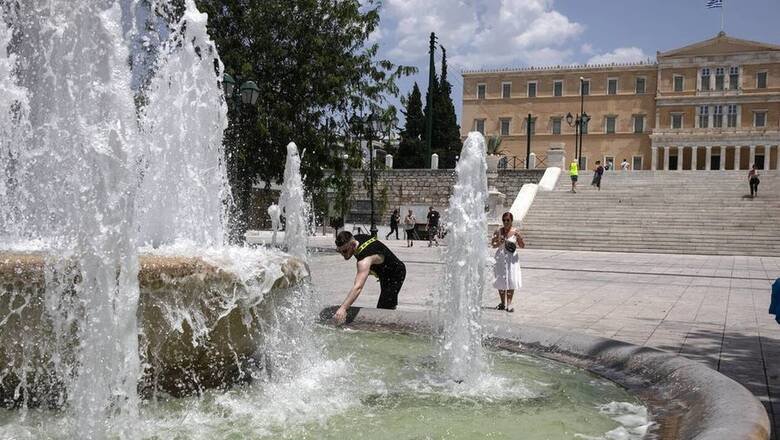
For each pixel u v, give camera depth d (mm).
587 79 69812
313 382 4164
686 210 28219
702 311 9188
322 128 19531
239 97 14891
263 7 18047
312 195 19562
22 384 3268
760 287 12867
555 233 26219
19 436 3000
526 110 71875
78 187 3145
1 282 3041
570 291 11547
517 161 72000
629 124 68500
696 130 65438
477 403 3773
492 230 27297
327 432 3207
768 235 24109
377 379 4293
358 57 19516
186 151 5395
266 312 3912
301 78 18312
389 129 20625
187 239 5273
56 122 3852
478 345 4555
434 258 19266
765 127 63438
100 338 2973
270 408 3586
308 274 4309
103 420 2986
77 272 2973
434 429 3277
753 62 64062
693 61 65875
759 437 2410
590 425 3354
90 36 3234
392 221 32094
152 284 3191
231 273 3516
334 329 5863
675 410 3381
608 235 25672
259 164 18844
